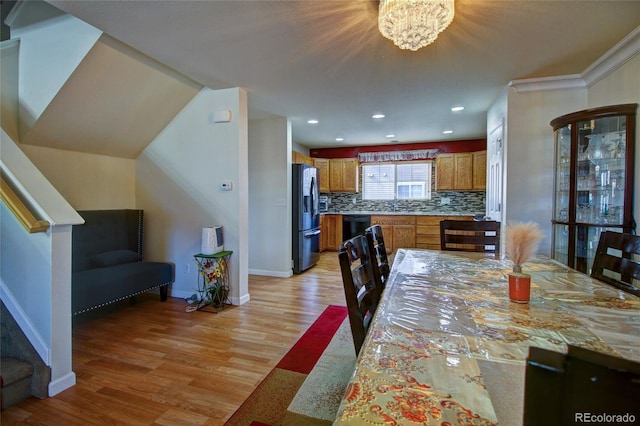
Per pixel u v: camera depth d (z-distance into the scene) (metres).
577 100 3.02
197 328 2.77
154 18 2.04
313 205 5.29
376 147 6.98
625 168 2.45
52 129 2.87
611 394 0.31
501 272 1.78
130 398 1.79
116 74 2.70
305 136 6.02
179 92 3.31
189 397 1.80
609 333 0.97
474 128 5.26
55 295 1.84
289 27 2.15
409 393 0.67
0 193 1.83
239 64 2.75
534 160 3.14
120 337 2.58
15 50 2.72
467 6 1.91
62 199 2.00
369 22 2.09
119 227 3.49
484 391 0.68
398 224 6.32
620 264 1.56
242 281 3.45
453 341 0.92
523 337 0.94
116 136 3.36
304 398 1.79
